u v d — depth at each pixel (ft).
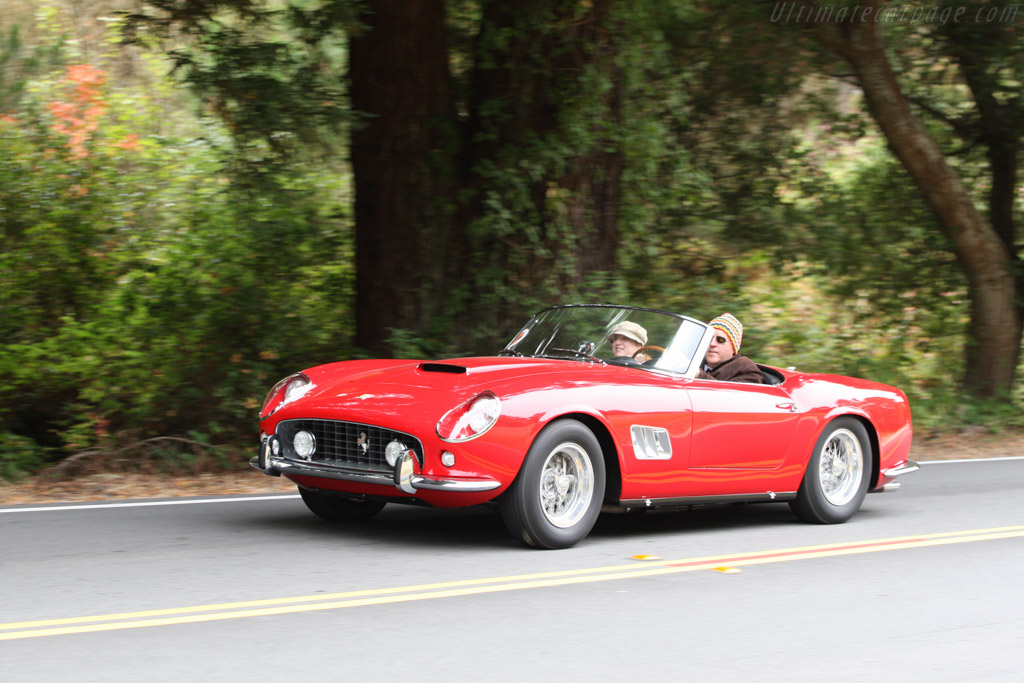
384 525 29.60
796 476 31.32
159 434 48.91
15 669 16.47
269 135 46.06
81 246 52.85
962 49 64.34
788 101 64.90
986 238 66.64
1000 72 64.90
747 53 59.67
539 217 47.39
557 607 21.06
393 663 17.21
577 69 46.57
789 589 23.38
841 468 33.04
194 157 55.31
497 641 18.66
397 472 24.59
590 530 28.09
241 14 44.57
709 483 28.96
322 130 47.16
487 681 16.52
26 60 53.83
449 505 25.17
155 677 16.19
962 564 26.68
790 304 68.85
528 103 46.96
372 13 45.85
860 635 19.80
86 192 53.47
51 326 53.21
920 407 63.93
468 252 48.21
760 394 30.42
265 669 16.70
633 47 47.44
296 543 26.66
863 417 33.22
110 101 57.47
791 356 64.34
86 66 58.18
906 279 70.64
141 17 44.42
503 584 22.80
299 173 50.78
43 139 53.62
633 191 49.37
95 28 61.93
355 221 48.39
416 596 21.56
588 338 30.37
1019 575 25.50
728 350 33.04
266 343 49.06
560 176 47.21
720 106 63.41
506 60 46.78
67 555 24.76
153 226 54.60
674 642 18.97
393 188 46.98
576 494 26.71
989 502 37.58
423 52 46.57
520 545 26.89
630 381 27.63
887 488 34.68
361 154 47.34
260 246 50.93
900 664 18.06
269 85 44.37
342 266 52.85
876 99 61.11
